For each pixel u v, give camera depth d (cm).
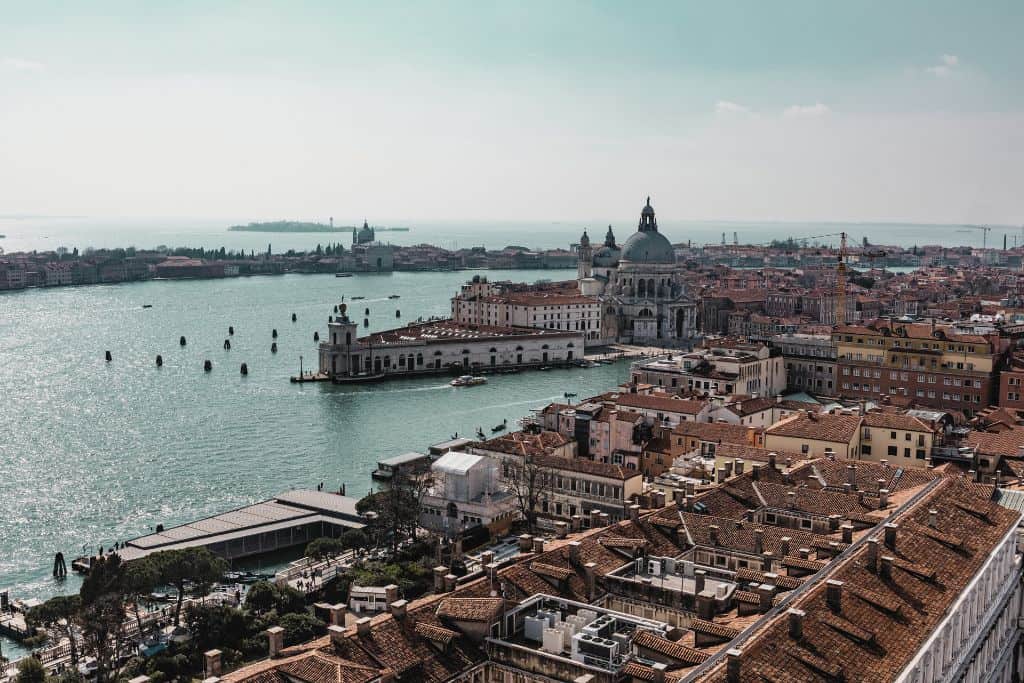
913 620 8119
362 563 16812
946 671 8450
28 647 14362
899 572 8919
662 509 11519
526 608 8400
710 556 10469
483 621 7769
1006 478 15500
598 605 9081
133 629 14488
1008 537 10856
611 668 7400
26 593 17062
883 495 11812
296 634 13550
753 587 8788
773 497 12181
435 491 19175
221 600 15525
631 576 9638
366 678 6806
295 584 16238
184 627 14300
